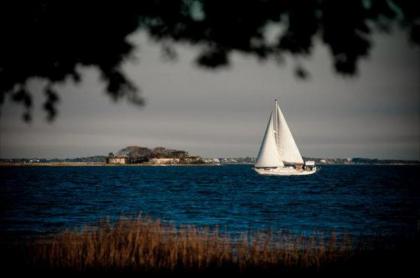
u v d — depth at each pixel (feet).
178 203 507.71
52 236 214.90
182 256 144.87
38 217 346.33
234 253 156.76
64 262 134.31
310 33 39.27
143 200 552.00
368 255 148.56
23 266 132.77
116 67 41.75
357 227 282.77
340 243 185.78
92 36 39.78
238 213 389.80
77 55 40.83
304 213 387.34
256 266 135.54
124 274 126.31
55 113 43.50
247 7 38.81
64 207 445.37
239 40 40.01
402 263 137.39
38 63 40.88
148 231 162.50
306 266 135.44
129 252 140.26
